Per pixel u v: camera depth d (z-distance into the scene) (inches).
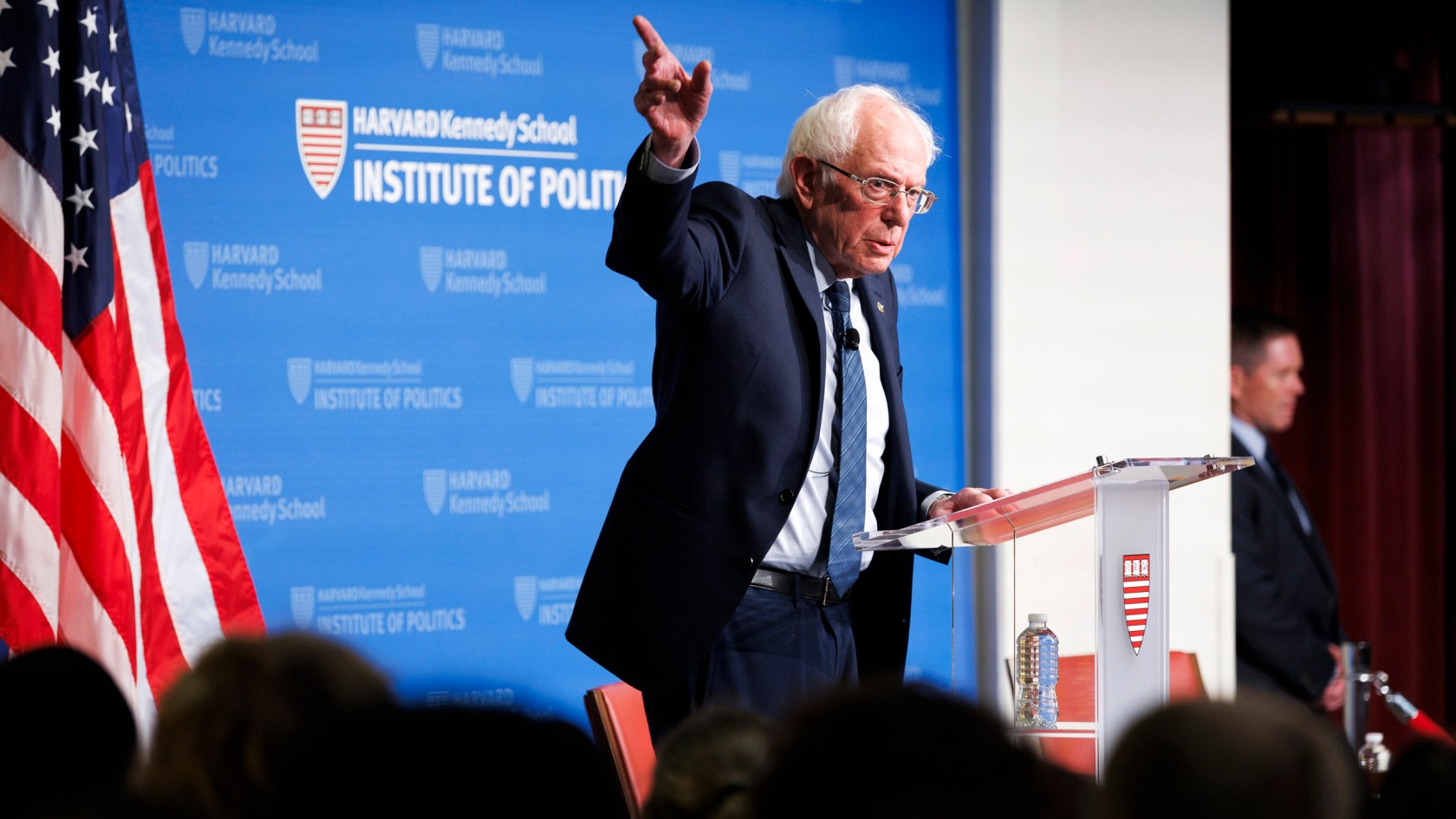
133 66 417.7
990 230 596.1
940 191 596.7
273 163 490.6
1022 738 115.0
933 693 112.6
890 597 335.3
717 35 555.2
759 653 314.0
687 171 278.1
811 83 569.9
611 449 538.3
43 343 371.9
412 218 509.4
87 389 383.2
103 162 393.7
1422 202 774.5
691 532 306.8
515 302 523.8
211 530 418.0
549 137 528.1
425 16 510.3
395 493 507.2
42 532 366.9
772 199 335.3
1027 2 597.0
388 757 103.0
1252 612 637.9
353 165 500.7
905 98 586.6
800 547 317.4
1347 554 783.1
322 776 103.8
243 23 486.3
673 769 177.2
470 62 516.7
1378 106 689.0
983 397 598.9
